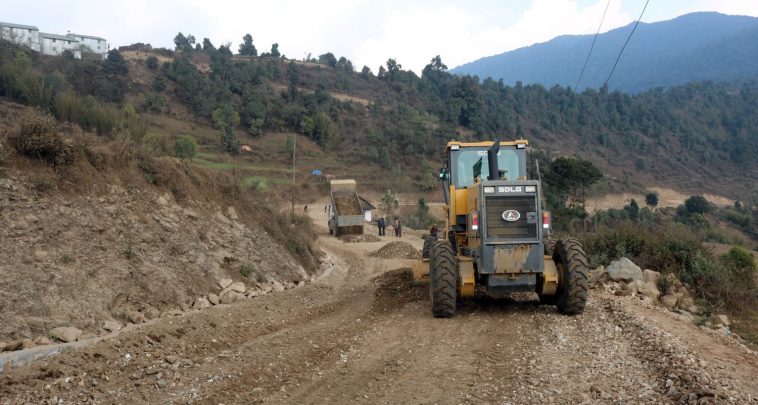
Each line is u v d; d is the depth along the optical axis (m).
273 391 5.91
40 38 118.56
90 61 101.06
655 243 14.94
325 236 41.22
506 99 182.88
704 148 192.75
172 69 112.62
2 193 8.59
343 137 113.25
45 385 5.47
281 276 14.93
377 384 6.18
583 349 7.49
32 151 9.52
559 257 10.11
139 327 7.75
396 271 17.67
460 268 9.82
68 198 9.61
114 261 9.34
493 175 10.49
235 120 97.69
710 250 14.89
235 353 7.30
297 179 86.19
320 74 153.75
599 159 166.50
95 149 11.13
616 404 5.43
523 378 6.23
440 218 70.12
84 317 7.83
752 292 12.98
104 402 5.31
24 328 6.96
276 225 17.47
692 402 5.25
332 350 7.64
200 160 74.75
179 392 5.77
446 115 141.75
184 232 12.00
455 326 9.20
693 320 10.84
